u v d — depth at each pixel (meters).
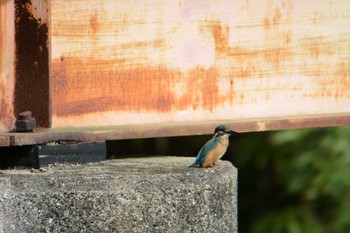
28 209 7.16
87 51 8.23
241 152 20.38
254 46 9.40
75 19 8.13
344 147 18.52
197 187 7.60
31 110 7.82
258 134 20.14
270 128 9.06
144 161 8.63
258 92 9.44
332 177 18.36
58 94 8.05
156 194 7.41
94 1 8.25
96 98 8.30
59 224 7.19
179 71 8.87
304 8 9.73
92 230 7.21
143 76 8.62
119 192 7.28
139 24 8.56
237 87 9.29
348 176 18.25
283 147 19.84
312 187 19.09
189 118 8.94
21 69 7.79
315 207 19.83
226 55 9.20
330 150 18.67
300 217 19.62
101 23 8.30
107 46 8.36
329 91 9.95
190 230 7.55
